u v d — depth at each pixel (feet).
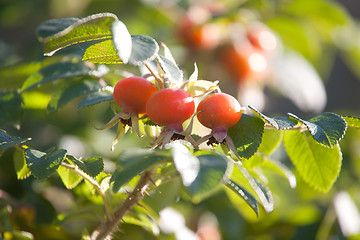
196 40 2.68
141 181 1.75
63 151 1.69
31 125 2.45
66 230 2.22
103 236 1.79
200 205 2.40
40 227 2.14
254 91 2.74
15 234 1.99
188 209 2.39
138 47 1.59
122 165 1.61
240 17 2.77
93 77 2.01
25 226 2.13
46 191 2.28
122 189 1.90
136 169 1.63
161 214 2.17
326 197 2.48
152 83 1.74
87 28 1.64
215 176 1.58
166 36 2.80
